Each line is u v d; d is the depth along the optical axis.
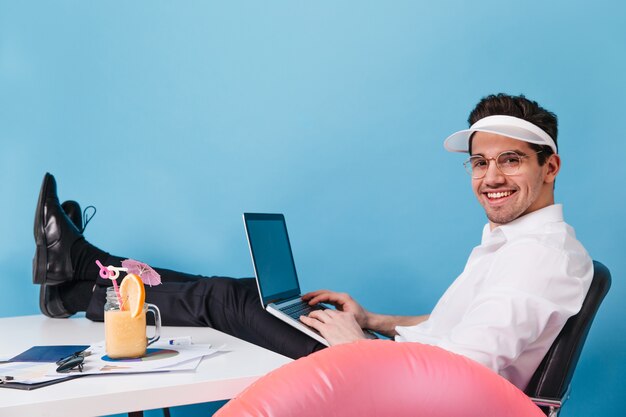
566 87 2.62
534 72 2.67
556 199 2.61
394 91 2.83
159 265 2.97
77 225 2.62
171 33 3.00
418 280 2.79
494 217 1.74
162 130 2.98
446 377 0.99
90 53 3.00
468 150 1.87
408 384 0.98
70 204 2.62
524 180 1.69
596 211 2.56
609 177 2.55
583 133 2.59
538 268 1.49
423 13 2.80
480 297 1.53
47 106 2.98
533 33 2.67
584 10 2.60
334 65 2.89
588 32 2.60
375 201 2.85
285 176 2.93
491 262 1.70
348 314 1.86
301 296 2.22
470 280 1.75
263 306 1.86
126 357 1.31
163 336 1.68
